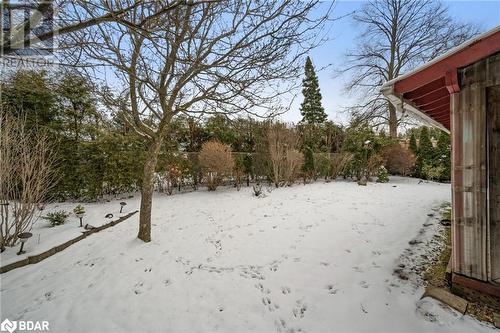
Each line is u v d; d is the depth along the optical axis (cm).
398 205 611
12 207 376
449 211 555
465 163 228
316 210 565
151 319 220
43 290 261
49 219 452
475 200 223
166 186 820
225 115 396
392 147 1148
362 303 237
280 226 459
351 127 1304
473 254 224
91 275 291
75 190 673
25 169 379
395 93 260
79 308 232
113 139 702
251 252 352
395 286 260
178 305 238
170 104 360
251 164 914
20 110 618
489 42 199
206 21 323
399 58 1591
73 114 689
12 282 277
